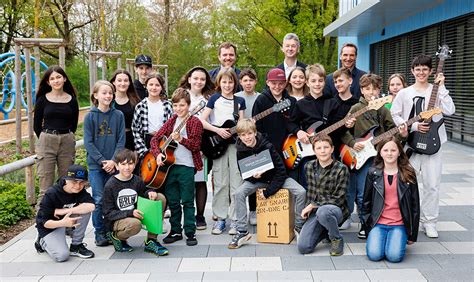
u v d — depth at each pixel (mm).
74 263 4383
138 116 5246
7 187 6895
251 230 5285
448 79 11672
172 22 26922
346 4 19109
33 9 26750
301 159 4852
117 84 5320
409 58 14609
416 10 12953
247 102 5387
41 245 4535
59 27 27484
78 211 4402
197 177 5250
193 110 4895
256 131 4711
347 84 5004
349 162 4918
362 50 19656
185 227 4840
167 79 25031
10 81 19797
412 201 4301
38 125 5156
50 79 5062
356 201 5133
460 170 8211
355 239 4871
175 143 4758
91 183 4875
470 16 10453
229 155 5137
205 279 3953
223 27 27656
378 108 4707
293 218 5023
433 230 4863
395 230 4281
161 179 4777
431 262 4211
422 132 4715
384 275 3949
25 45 9422
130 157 4496
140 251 4672
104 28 24078
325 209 4312
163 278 3994
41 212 4414
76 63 27219
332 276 3949
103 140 4883
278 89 5004
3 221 5559
